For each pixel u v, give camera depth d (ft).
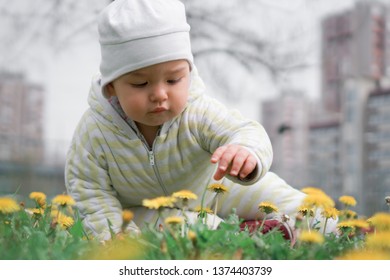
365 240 9.25
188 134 10.78
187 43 10.07
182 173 11.07
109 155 10.92
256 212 11.35
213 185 9.53
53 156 55.01
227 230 8.27
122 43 9.70
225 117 10.77
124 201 11.51
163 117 9.94
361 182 42.37
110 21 9.91
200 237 7.54
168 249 7.61
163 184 11.17
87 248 7.83
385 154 66.90
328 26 51.03
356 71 61.00
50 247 7.73
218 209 11.57
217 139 10.66
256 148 9.67
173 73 9.79
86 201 10.86
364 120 68.18
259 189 11.32
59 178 54.39
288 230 9.62
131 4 10.03
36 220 9.80
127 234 8.39
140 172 10.98
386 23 57.11
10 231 8.65
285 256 7.62
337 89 75.61
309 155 88.89
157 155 10.84
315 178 45.98
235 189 11.39
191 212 11.09
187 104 10.78
